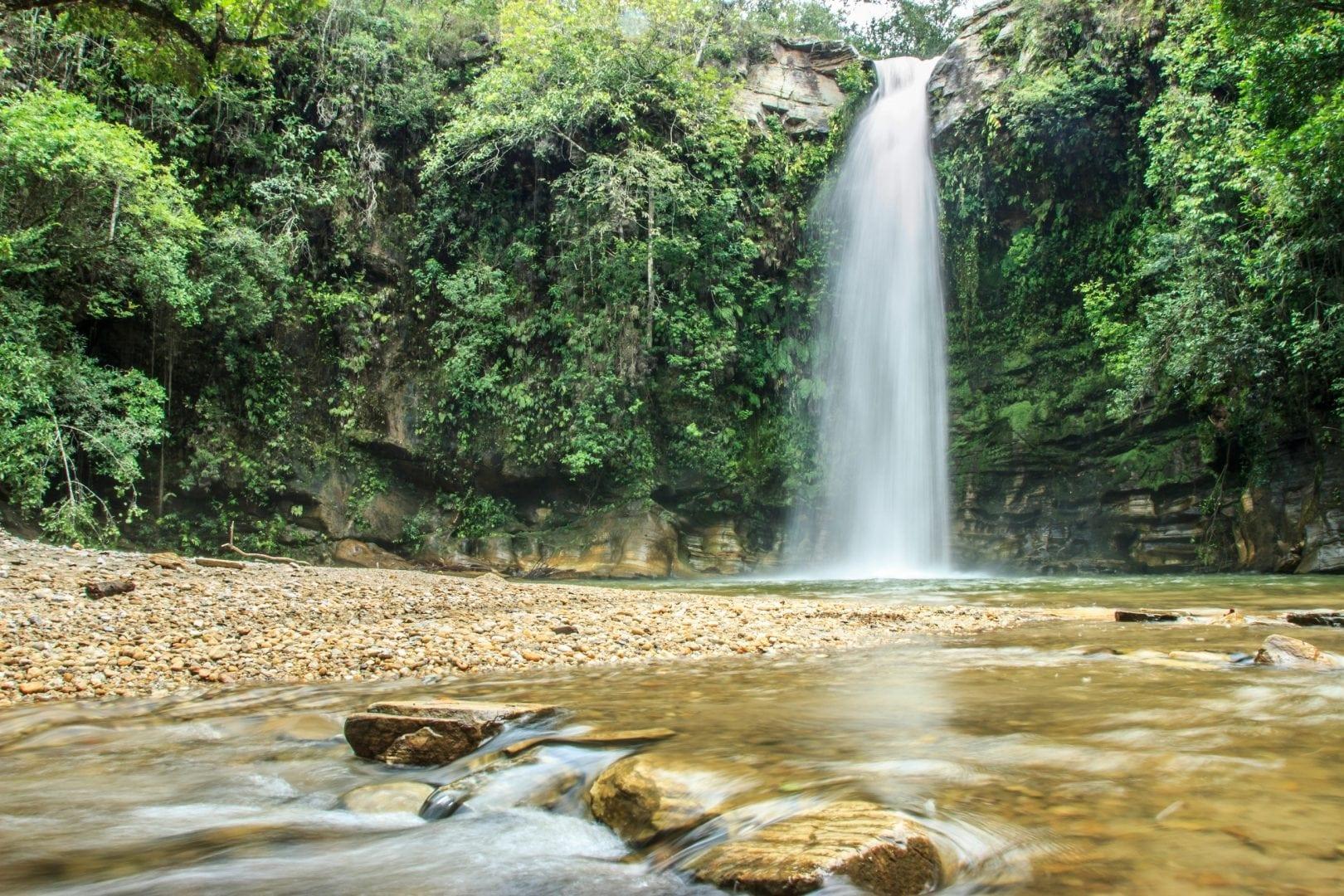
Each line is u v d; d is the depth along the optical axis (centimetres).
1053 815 257
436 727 408
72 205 1894
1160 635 794
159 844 293
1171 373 2019
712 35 3070
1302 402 1997
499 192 2797
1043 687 505
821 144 3105
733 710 457
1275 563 2006
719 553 2714
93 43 2228
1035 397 2653
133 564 1206
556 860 263
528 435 2644
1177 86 2220
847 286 2995
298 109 2662
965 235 2819
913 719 416
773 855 225
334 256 2641
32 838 301
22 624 793
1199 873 209
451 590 1253
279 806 339
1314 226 1727
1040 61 2586
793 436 2877
